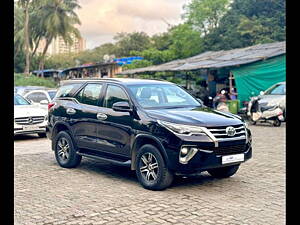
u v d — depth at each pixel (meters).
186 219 5.39
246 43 36.50
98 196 6.52
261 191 6.70
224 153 6.56
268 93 17.02
